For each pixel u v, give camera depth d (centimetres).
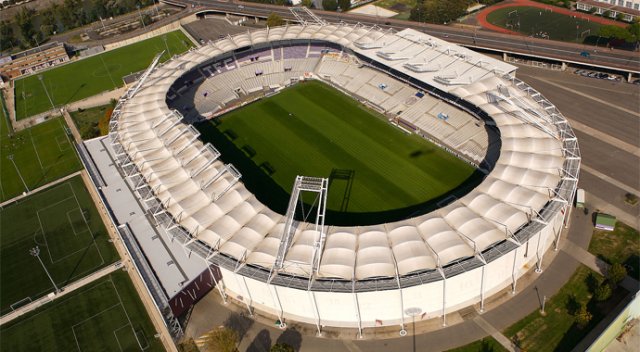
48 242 10362
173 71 13975
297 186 8394
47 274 9556
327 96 14600
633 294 7869
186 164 9881
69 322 8569
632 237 8894
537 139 9619
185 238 8412
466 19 18550
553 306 7844
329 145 12500
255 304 8481
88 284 9275
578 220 9381
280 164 11981
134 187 9900
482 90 11581
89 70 18638
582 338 7312
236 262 7838
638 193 9856
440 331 7738
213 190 9112
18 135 14725
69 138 14150
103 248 10044
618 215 9406
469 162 11312
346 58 15512
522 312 7825
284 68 15850
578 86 13525
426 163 11494
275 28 15800
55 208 11338
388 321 7919
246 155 12431
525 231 7762
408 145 12162
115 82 17438
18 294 9244
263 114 14062
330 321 8019
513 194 8331
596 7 17512
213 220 8556
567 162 9038
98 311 8700
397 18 19300
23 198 11856
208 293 8850
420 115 12938
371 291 7156
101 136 13075
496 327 7662
